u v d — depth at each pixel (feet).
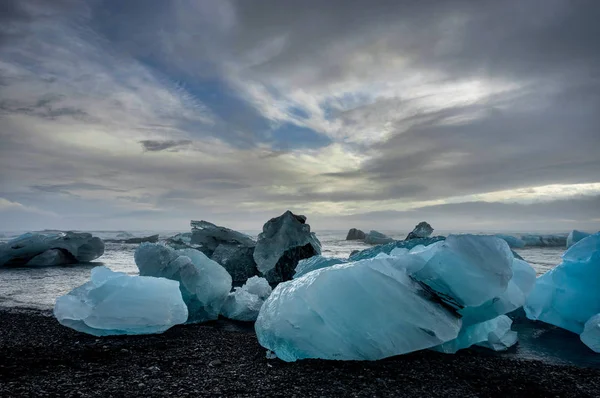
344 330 15.11
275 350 15.56
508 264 15.79
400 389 12.13
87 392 11.33
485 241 16.20
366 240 113.39
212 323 23.41
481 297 15.66
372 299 15.48
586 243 22.04
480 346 18.06
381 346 14.84
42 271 49.85
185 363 14.62
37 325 20.66
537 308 23.52
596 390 12.45
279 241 44.06
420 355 15.81
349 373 13.52
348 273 16.21
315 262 27.45
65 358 15.02
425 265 16.76
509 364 15.16
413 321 15.19
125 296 19.52
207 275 24.85
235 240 52.85
